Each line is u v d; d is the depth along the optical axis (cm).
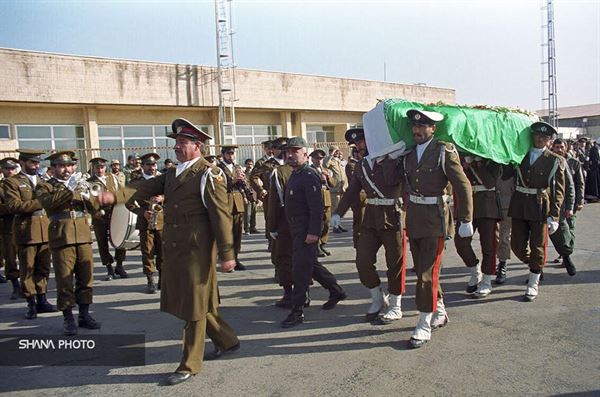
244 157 1980
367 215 537
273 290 707
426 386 390
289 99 2359
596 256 810
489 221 608
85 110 1814
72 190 538
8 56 1584
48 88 1667
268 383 410
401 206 527
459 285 675
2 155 1591
